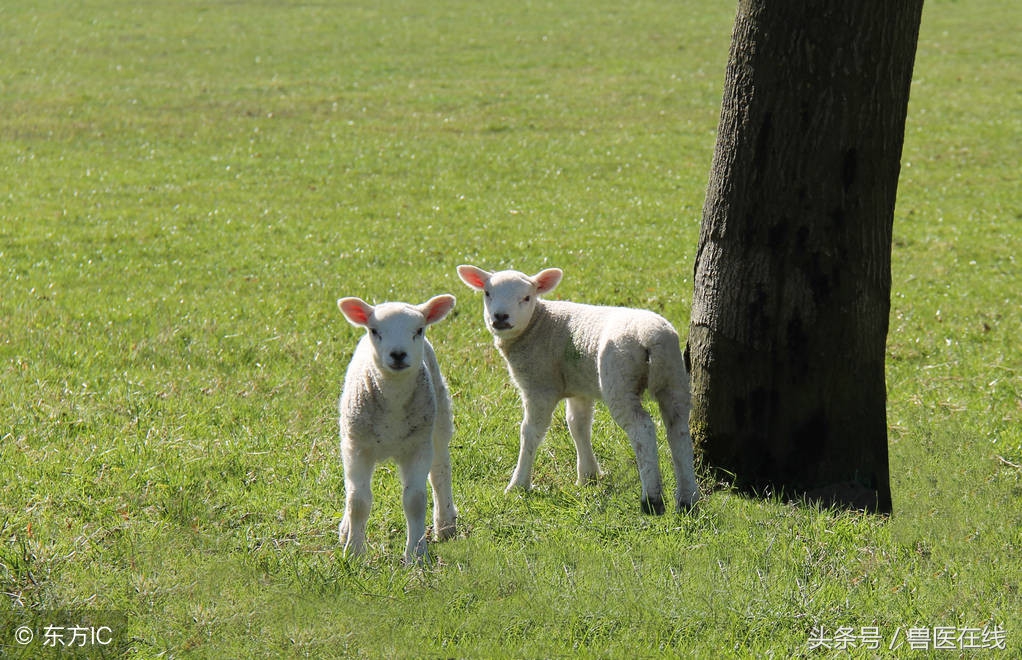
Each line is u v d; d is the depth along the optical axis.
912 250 21.45
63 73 41.06
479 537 8.22
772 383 9.14
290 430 10.54
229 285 17.69
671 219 24.03
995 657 6.52
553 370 9.52
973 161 30.39
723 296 9.26
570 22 54.06
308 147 31.64
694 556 7.74
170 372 12.46
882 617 6.94
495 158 30.64
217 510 8.58
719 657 6.48
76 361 12.73
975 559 7.80
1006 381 12.67
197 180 27.50
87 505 8.51
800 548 7.86
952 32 50.53
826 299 8.92
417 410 7.91
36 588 7.03
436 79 42.09
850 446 9.14
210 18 54.03
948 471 9.67
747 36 8.92
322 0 59.97
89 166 28.70
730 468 9.43
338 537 8.25
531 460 9.54
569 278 18.23
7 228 21.53
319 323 15.08
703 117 36.31
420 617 6.95
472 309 15.95
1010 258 20.73
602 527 8.37
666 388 8.84
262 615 6.93
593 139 33.22
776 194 8.88
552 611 6.98
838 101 8.63
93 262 19.17
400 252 20.47
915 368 13.41
